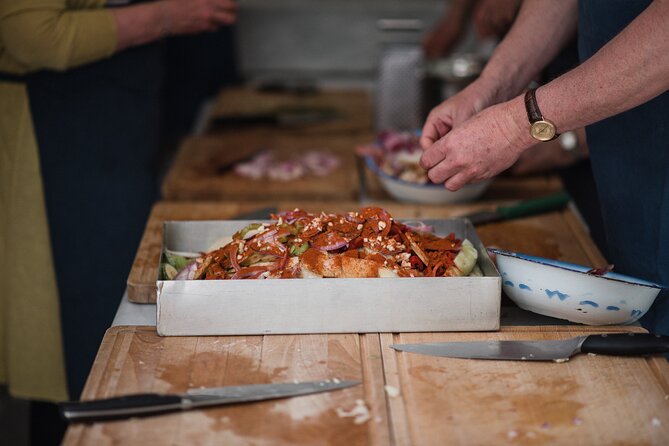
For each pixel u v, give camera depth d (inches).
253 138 96.3
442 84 85.8
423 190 70.3
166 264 50.4
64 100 74.7
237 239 49.6
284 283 45.8
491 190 77.8
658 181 51.0
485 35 81.3
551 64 64.8
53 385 78.6
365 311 46.7
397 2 129.6
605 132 53.2
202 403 40.1
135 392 41.8
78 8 71.1
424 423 39.6
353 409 40.5
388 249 47.9
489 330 47.5
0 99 74.1
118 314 51.0
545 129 46.1
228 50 125.3
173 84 116.3
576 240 63.2
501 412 40.5
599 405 41.1
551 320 50.6
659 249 52.1
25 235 76.5
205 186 80.0
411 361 44.5
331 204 70.4
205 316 46.3
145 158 79.5
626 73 42.6
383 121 99.5
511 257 49.0
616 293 47.4
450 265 48.7
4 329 78.7
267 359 44.7
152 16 72.7
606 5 50.0
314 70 133.3
